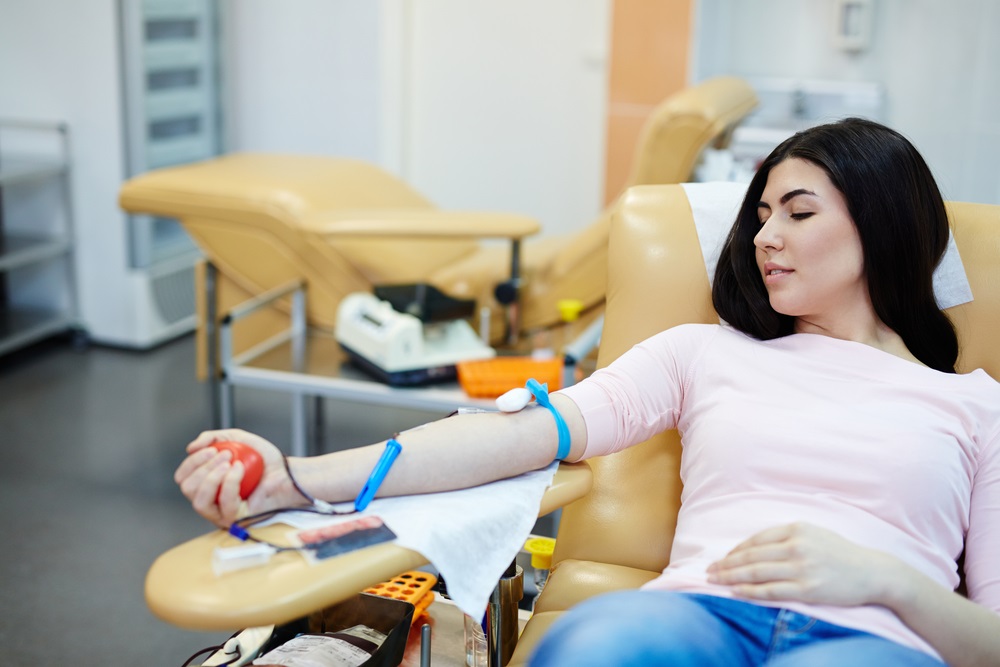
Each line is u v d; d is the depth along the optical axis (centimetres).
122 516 250
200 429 301
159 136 371
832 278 125
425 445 116
